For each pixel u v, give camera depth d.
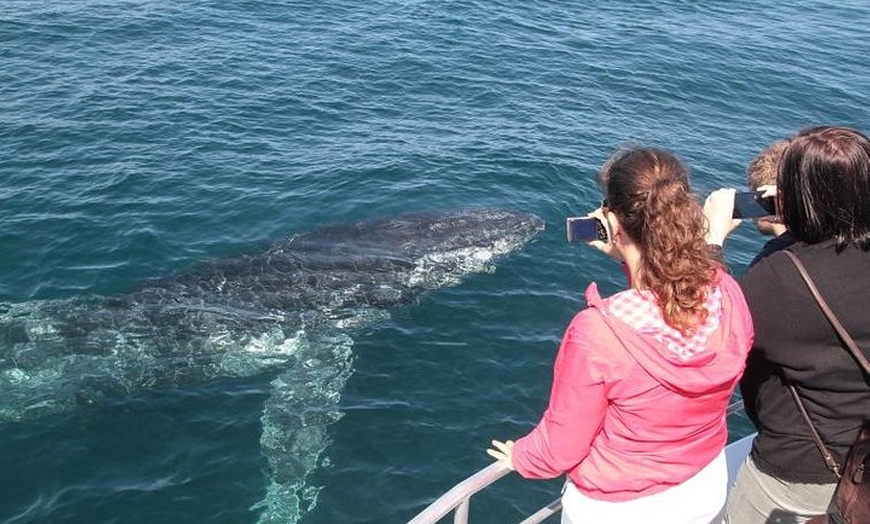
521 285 11.38
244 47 19.86
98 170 13.73
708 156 16.22
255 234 12.30
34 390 9.55
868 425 3.51
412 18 23.39
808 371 3.89
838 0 31.67
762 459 4.29
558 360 3.76
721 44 23.91
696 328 3.60
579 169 14.85
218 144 14.91
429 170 14.41
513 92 18.56
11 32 19.48
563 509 4.22
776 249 4.13
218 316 10.77
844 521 3.43
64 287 10.99
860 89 21.19
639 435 3.75
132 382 9.75
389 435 8.70
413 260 11.74
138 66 18.19
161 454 8.50
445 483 8.12
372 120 16.42
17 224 12.12
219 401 9.41
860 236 3.79
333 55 19.80
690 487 3.91
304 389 9.50
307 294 11.16
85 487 8.01
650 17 26.31
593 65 20.94
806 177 3.78
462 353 9.98
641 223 3.62
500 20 24.08
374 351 10.05
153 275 11.32
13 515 7.63
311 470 8.23
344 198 13.34
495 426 8.85
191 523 7.60
